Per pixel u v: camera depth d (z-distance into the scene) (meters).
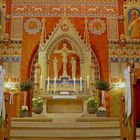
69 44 16.48
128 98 7.60
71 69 16.09
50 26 17.31
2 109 7.94
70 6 17.59
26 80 16.42
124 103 8.08
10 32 17.16
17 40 17.08
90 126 10.33
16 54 16.89
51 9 17.55
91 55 17.00
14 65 16.73
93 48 17.17
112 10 17.75
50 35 16.94
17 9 17.50
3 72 8.15
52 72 16.03
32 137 9.67
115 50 17.19
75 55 16.36
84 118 11.91
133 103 7.43
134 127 7.34
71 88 15.53
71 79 15.79
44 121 11.75
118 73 16.84
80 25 17.39
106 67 16.94
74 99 15.30
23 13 17.45
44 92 15.34
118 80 16.75
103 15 17.64
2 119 7.89
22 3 17.56
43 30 16.50
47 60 15.98
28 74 16.73
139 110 10.50
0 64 8.12
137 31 17.45
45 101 15.05
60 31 16.39
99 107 15.22
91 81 15.66
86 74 15.84
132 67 7.63
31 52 17.00
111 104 16.39
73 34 16.38
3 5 17.52
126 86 7.81
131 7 17.80
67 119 13.20
